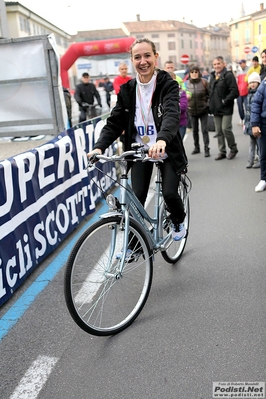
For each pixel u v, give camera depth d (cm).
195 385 239
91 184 592
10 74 650
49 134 667
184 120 775
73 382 251
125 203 300
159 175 339
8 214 359
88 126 593
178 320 306
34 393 245
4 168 358
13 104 663
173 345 278
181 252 411
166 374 251
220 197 607
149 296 344
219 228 483
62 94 660
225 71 820
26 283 385
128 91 320
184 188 397
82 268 295
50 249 441
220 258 404
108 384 247
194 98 894
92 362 268
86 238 283
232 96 815
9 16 3017
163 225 348
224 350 268
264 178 613
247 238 446
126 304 320
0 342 297
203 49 10031
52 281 385
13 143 657
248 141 1046
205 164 841
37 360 274
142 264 339
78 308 289
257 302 321
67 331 306
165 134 288
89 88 1327
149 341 285
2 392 247
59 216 468
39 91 652
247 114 731
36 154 417
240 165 802
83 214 540
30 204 401
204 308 319
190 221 515
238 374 245
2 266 346
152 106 316
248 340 276
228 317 304
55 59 634
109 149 696
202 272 379
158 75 315
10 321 323
